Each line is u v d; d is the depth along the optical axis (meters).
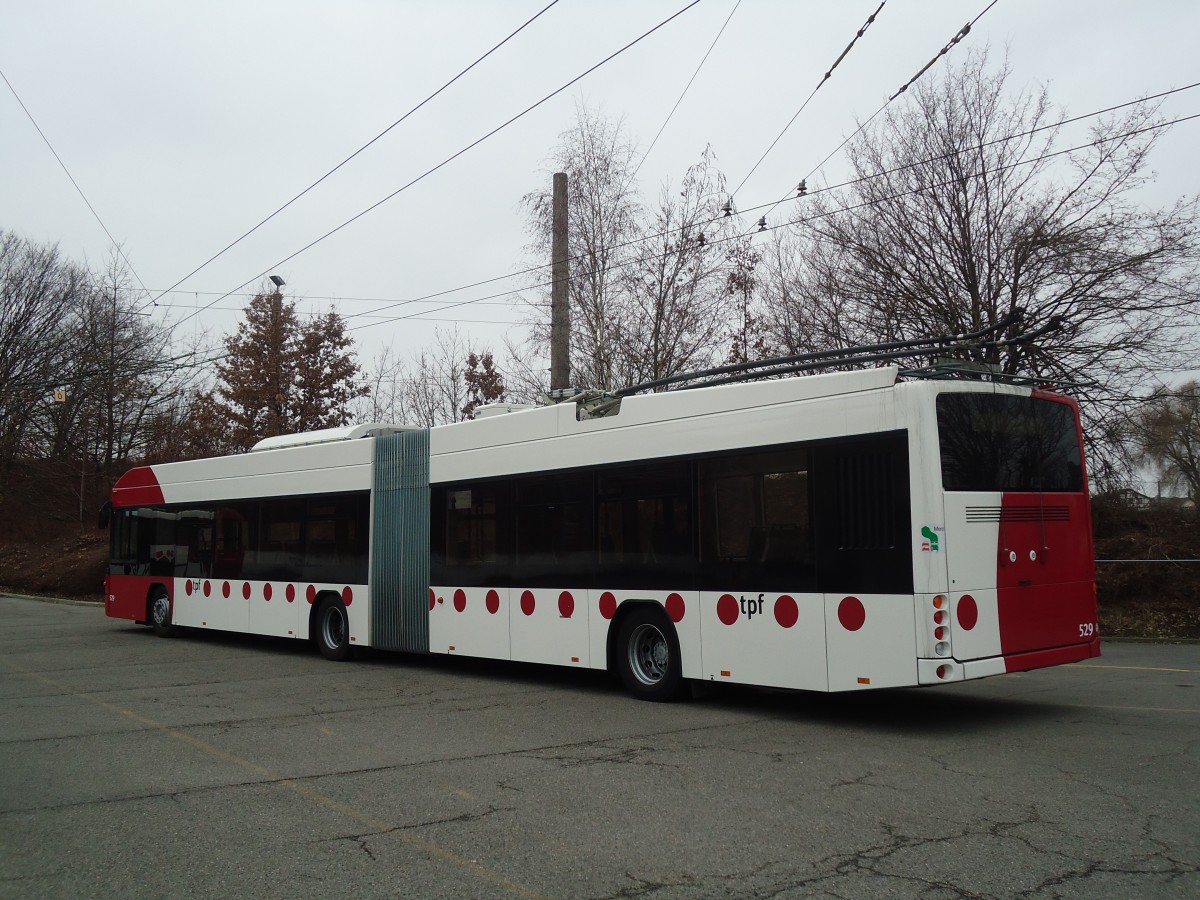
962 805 5.83
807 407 8.62
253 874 4.81
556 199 17.34
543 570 11.12
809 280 21.02
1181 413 20.09
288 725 8.93
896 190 19.41
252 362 35.22
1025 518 8.41
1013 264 18.17
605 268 21.47
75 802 6.25
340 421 36.22
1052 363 18.16
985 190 18.33
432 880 4.68
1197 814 5.53
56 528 42.19
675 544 9.67
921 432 7.84
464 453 12.40
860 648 8.04
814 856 4.95
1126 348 17.70
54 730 8.77
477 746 7.85
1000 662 7.98
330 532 14.42
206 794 6.41
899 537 7.86
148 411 42.72
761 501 8.92
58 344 42.78
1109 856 4.84
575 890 4.53
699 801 6.04
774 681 8.67
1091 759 6.99
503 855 5.04
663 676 9.84
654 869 4.80
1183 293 17.27
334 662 14.08
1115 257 17.47
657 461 9.94
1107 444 18.38
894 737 8.00
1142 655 13.87
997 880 4.54
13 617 23.59
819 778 6.59
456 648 12.21
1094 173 17.55
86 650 15.88
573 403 10.99
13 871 4.91
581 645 10.62
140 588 18.55
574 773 6.84
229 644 16.86
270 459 15.70
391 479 13.51
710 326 21.14
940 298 18.98
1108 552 18.36
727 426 9.28
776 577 8.71
